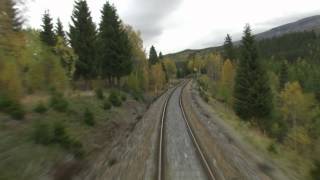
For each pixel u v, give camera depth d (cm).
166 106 4394
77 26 4469
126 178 1430
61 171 1353
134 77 5559
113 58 4719
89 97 3025
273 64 12419
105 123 2444
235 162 1616
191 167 1572
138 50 6656
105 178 1419
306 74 10300
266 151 1884
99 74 4741
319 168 1406
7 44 1622
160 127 2683
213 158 1712
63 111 2142
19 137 1464
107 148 1967
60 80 3278
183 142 2114
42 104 1973
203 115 3484
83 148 1742
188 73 18875
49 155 1428
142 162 1670
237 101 3981
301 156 1897
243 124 3095
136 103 4275
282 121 5628
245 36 3956
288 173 1487
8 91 1908
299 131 4144
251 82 3866
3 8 1485
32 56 3059
